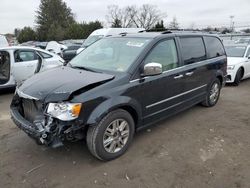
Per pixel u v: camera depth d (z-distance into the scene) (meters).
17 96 3.98
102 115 3.48
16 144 4.32
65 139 3.34
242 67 9.29
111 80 3.74
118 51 4.45
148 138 4.55
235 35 19.98
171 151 4.12
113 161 3.81
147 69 3.94
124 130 3.93
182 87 4.95
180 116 5.68
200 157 3.95
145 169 3.62
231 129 5.01
